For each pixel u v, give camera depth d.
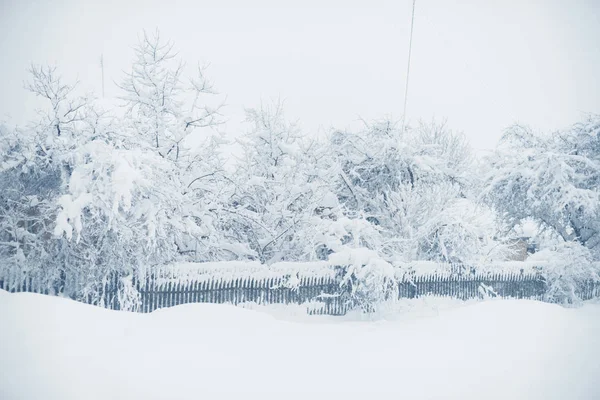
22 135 15.66
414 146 25.09
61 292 15.49
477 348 11.52
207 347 10.08
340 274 17.81
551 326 13.93
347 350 10.95
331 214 21.75
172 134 19.33
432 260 21.08
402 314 17.58
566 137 26.03
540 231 26.36
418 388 8.62
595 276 21.64
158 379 8.16
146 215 15.09
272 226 19.70
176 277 15.63
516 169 25.17
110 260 14.96
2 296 11.46
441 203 21.06
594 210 23.61
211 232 18.16
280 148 20.72
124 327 10.91
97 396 7.37
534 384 8.91
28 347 8.90
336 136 24.94
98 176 14.24
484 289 21.16
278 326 12.47
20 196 15.71
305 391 8.28
